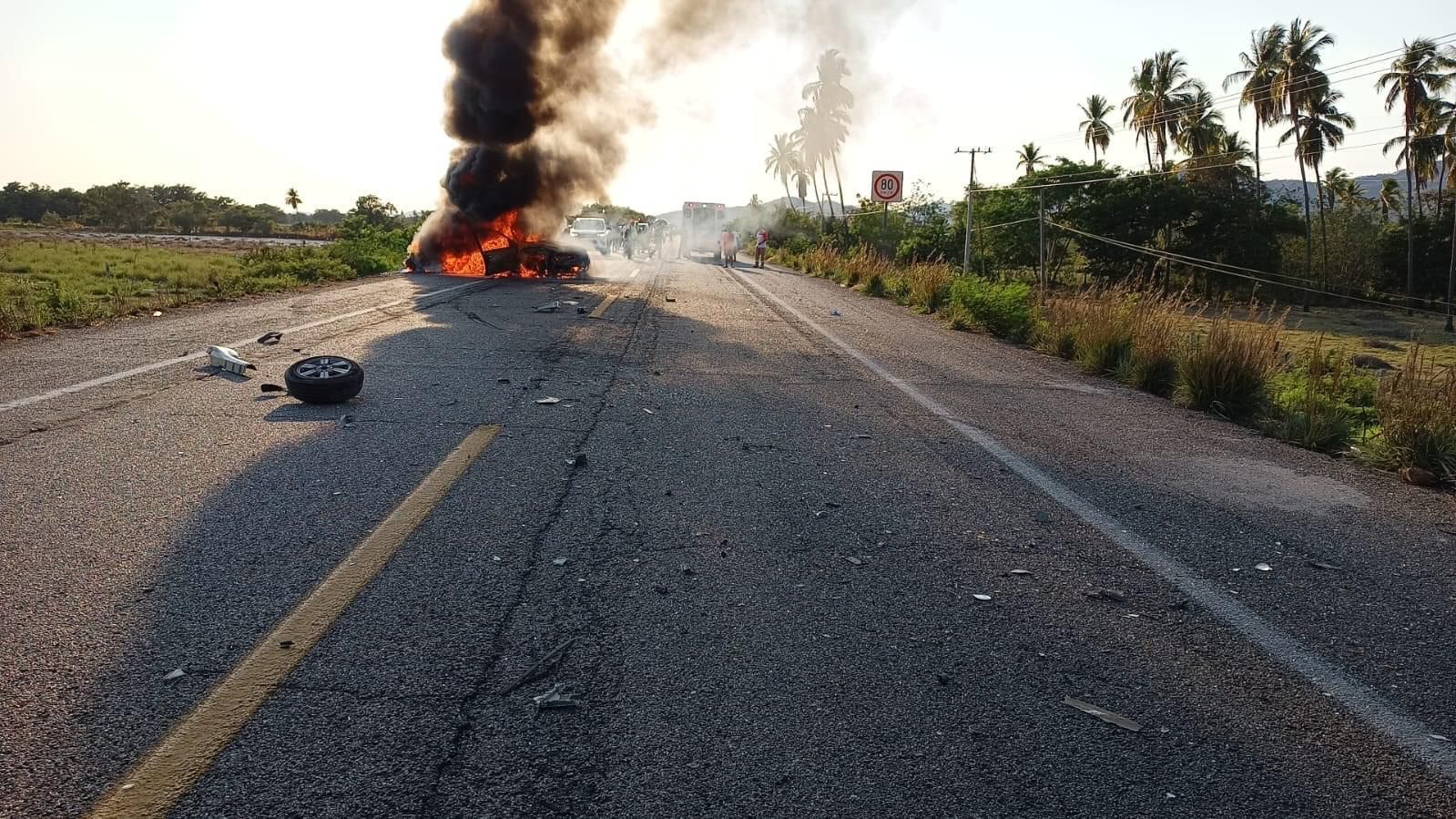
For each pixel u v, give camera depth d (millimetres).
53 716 2643
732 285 25219
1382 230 65938
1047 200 55938
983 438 7316
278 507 4625
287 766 2459
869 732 2791
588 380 8969
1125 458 6875
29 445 5562
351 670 3008
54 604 3381
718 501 5188
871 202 55094
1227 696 3162
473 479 5320
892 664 3268
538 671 3064
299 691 2848
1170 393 10453
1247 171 56281
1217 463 6918
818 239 58781
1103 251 54594
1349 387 10141
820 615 3676
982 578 4203
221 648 3115
